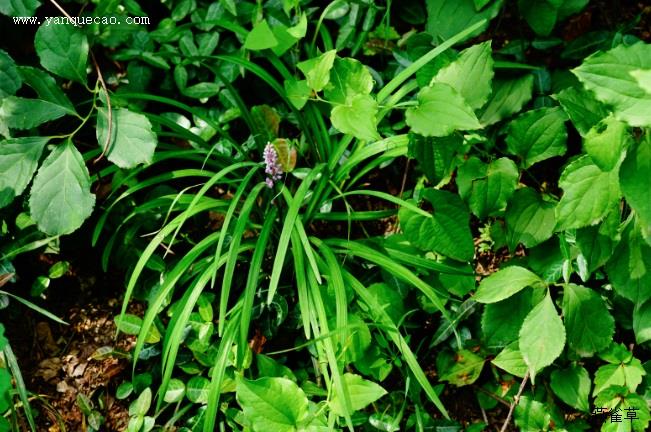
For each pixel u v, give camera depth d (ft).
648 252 2.96
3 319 3.39
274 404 2.82
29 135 3.41
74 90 3.52
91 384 3.33
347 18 3.54
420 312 3.32
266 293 3.25
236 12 3.51
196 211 3.10
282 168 3.15
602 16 3.59
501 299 3.05
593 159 2.75
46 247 3.37
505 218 3.15
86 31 3.43
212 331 3.20
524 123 3.07
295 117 3.49
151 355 3.25
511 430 3.25
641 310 3.04
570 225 2.87
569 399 3.11
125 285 3.38
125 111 3.06
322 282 3.19
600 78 2.64
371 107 2.99
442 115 2.93
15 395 3.24
